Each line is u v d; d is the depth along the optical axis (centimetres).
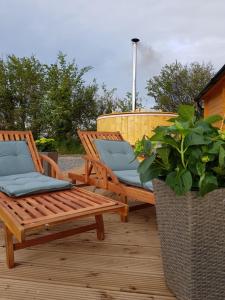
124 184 307
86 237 245
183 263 143
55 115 1198
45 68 1284
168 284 164
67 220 195
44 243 217
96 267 193
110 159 367
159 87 1797
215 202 134
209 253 137
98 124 769
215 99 875
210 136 139
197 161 134
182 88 1741
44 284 173
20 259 204
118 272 187
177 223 144
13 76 1253
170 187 140
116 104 1436
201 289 140
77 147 1205
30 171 329
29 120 1263
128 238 243
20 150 339
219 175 137
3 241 236
